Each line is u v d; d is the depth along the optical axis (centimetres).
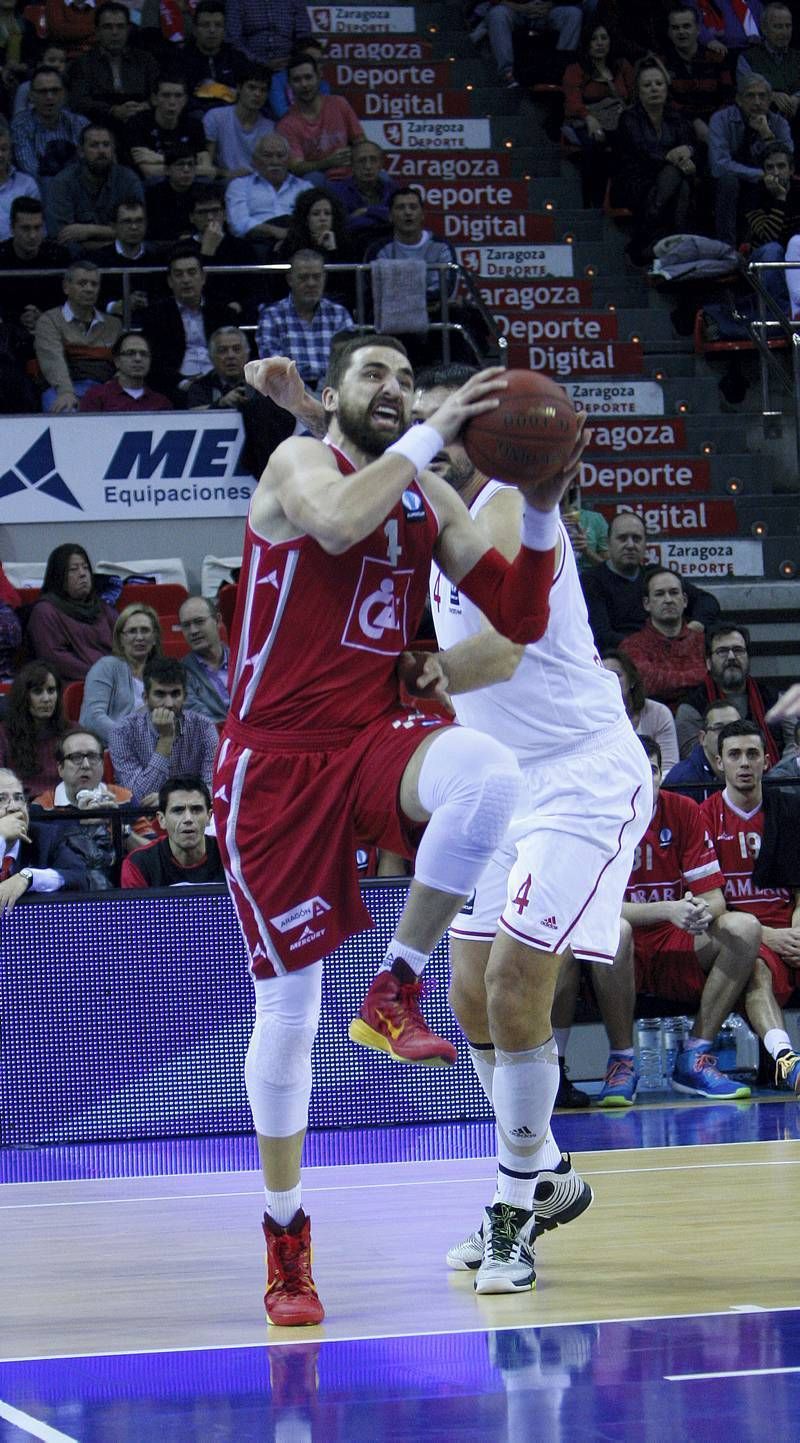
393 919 909
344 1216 649
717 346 1831
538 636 477
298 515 445
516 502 542
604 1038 1074
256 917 473
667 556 1680
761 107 1930
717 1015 1007
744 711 1327
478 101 2128
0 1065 878
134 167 1761
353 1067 908
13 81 1850
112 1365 430
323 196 1681
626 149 1930
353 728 466
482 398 441
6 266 1628
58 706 1162
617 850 546
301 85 1903
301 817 463
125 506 1500
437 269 1662
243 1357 434
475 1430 360
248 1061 484
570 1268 540
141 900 891
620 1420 364
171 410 1509
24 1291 530
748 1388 386
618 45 2108
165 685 1138
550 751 543
